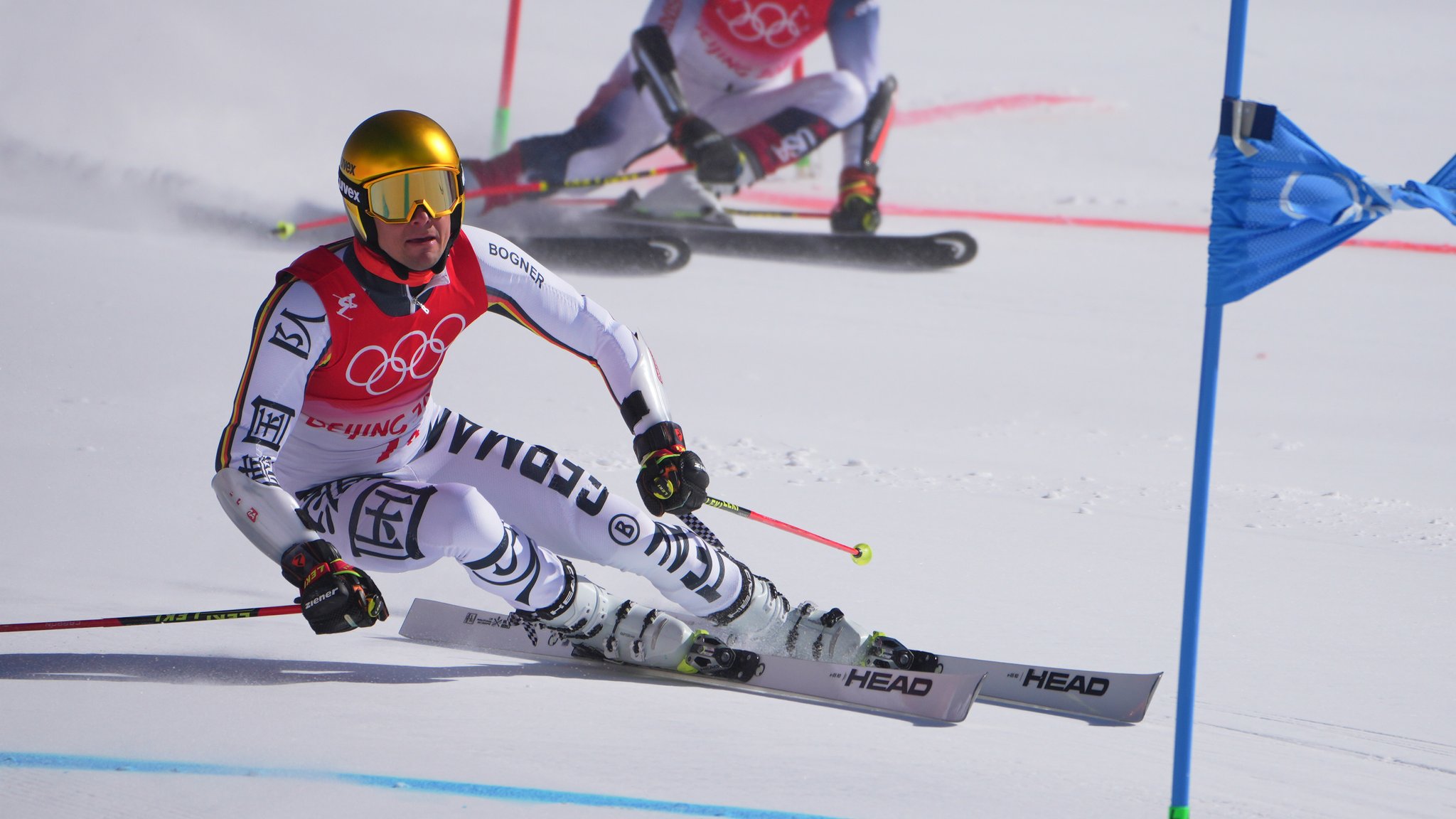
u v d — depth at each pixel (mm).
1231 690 11938
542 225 42938
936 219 53594
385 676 10438
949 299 37656
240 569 13922
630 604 11625
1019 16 115938
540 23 101938
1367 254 49500
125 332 25641
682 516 12000
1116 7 121812
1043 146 75000
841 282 38781
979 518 18109
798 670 11125
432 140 10320
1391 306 40656
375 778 7727
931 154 71188
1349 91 93562
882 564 15586
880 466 21016
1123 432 25266
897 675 10641
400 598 13938
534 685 10555
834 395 26500
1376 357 33969
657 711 9875
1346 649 13406
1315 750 10359
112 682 9594
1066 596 14758
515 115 75688
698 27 41719
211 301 29141
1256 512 19641
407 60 84750
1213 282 8352
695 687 11070
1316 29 116062
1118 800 8406
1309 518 19453
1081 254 46500
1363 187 8273
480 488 11789
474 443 11891
